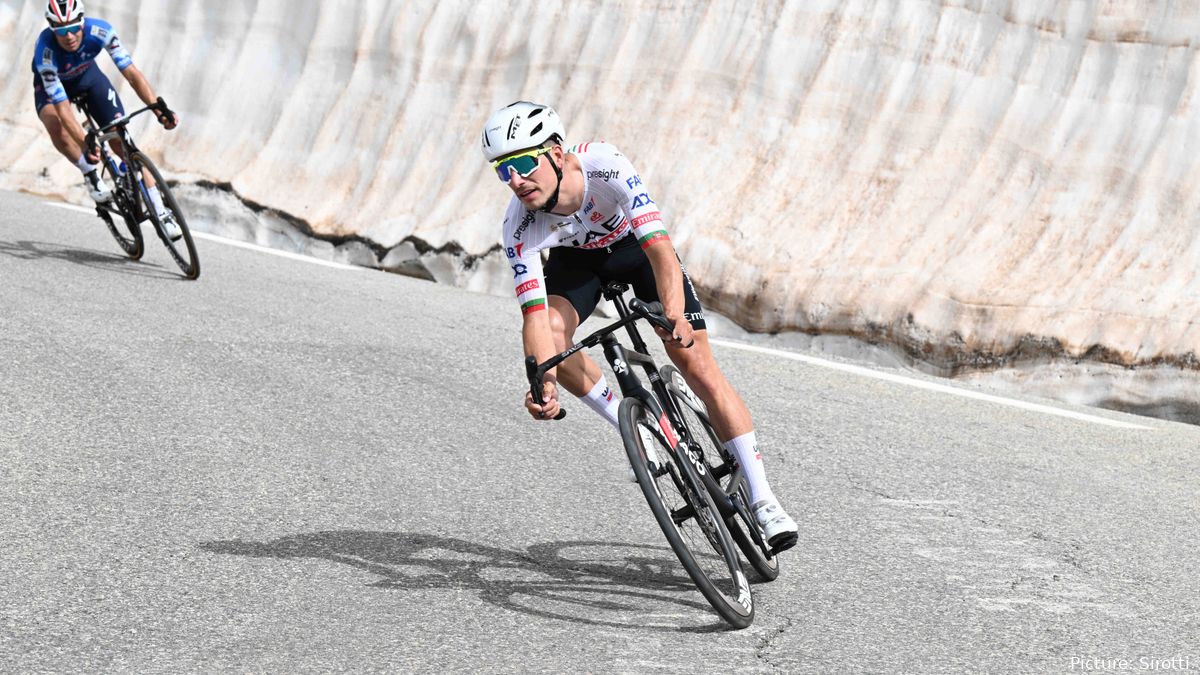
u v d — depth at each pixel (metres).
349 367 12.21
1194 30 16.20
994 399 12.77
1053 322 14.17
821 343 15.58
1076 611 7.11
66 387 10.88
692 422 7.93
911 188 16.75
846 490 9.36
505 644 6.32
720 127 18.70
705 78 19.20
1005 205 16.02
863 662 6.28
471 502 8.69
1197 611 7.18
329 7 23.00
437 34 21.83
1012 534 8.48
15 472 8.71
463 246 18.89
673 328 6.61
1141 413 13.28
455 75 21.39
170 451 9.41
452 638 6.37
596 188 6.94
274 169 22.02
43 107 16.70
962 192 16.41
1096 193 15.60
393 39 22.14
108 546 7.48
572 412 11.14
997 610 7.08
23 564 7.12
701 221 17.67
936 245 15.91
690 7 19.88
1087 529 8.65
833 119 18.03
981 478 9.81
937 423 11.54
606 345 6.86
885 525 8.59
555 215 6.95
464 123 20.88
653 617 6.79
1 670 5.77
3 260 16.14
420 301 16.11
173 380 11.34
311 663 6.00
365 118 21.81
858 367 13.95
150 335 12.92
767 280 16.36
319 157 21.81
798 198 17.42
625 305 7.57
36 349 11.99
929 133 17.19
